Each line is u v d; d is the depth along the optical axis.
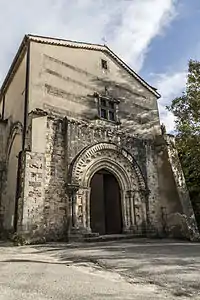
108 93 17.08
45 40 15.18
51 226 11.56
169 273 5.00
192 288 4.05
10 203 15.12
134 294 3.76
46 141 12.62
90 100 15.91
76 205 12.38
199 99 14.90
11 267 5.70
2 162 17.06
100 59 17.61
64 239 11.67
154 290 4.04
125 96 18.00
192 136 15.17
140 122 18.11
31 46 14.66
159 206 16.06
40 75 14.30
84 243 10.95
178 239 14.26
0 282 4.39
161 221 15.76
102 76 17.20
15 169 15.12
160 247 9.41
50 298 3.53
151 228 15.02
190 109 15.24
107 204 15.98
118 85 17.89
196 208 17.06
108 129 15.62
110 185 16.22
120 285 4.31
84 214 12.62
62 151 13.05
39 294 3.71
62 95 14.71
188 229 14.23
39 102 13.70
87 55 16.98
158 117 19.31
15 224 11.38
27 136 12.68
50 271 5.31
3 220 15.84
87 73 16.47
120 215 15.02
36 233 10.88
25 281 4.46
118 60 18.55
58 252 8.27
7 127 17.48
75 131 13.60
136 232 14.44
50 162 12.45
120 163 15.20
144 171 16.17
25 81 14.34
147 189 15.56
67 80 15.30
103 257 6.98
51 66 14.95
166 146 17.00
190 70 15.25
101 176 16.39
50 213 11.70
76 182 12.71
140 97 18.89
